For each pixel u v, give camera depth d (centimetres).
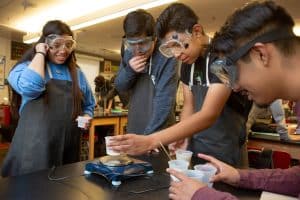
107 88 516
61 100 180
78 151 195
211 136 148
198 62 148
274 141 269
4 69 745
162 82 173
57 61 184
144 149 119
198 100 153
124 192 96
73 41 185
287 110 285
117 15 434
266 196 93
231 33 70
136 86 191
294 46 66
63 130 180
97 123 439
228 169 105
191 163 129
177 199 82
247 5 72
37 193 93
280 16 67
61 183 102
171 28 129
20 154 172
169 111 173
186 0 429
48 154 173
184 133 123
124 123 484
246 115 153
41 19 573
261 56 67
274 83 69
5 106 530
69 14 532
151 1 361
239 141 152
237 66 71
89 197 91
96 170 110
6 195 91
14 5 488
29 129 171
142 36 167
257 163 228
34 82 165
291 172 102
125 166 111
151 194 94
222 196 76
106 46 825
